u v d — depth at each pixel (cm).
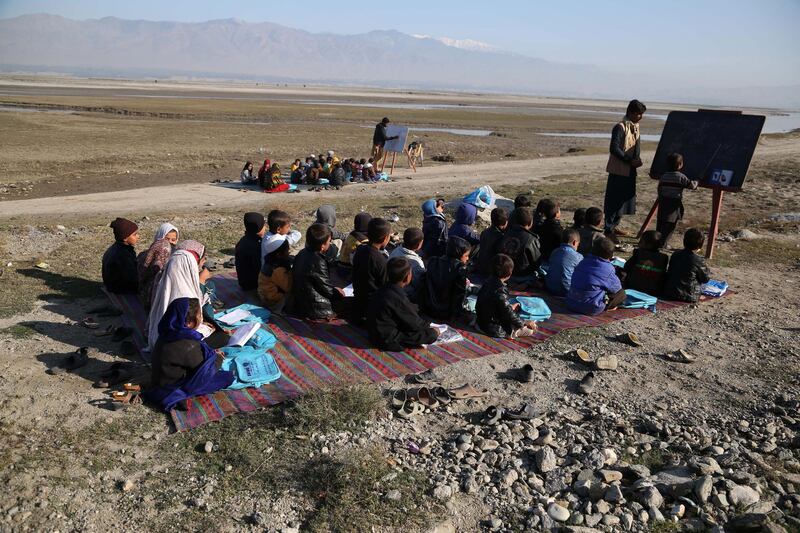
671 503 440
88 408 550
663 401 593
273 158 2641
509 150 3372
